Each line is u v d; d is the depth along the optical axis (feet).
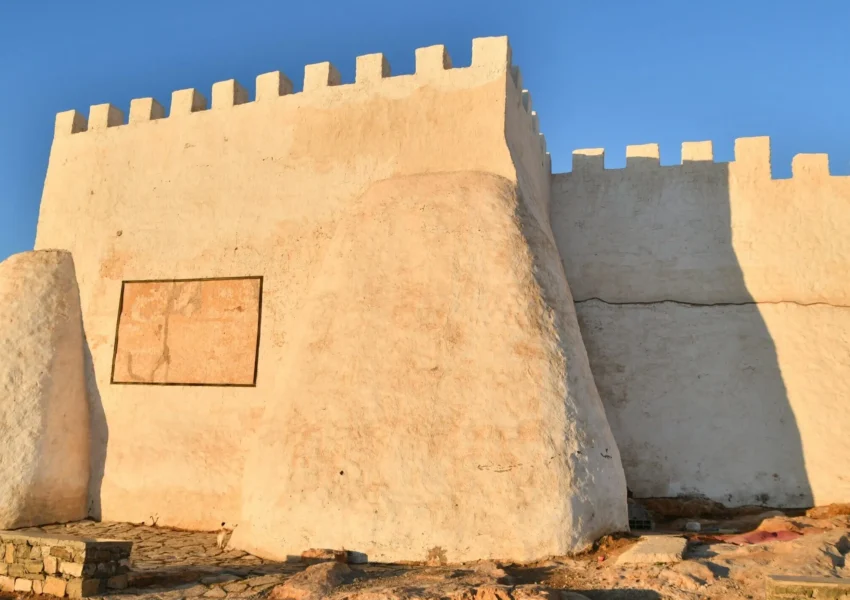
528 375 27.63
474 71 34.65
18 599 22.68
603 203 41.42
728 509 35.88
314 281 33.50
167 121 39.63
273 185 36.50
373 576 23.52
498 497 25.77
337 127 36.09
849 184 38.42
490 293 29.45
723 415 37.17
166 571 24.66
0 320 36.83
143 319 37.29
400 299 30.25
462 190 32.09
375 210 33.01
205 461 34.12
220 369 35.06
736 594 20.40
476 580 21.58
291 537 27.25
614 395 38.78
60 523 34.81
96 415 37.11
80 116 42.80
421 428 27.45
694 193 40.27
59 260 39.55
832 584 18.53
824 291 37.55
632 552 23.62
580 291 40.63
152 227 38.45
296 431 28.91
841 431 35.50
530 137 38.24
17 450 34.24
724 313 38.37
